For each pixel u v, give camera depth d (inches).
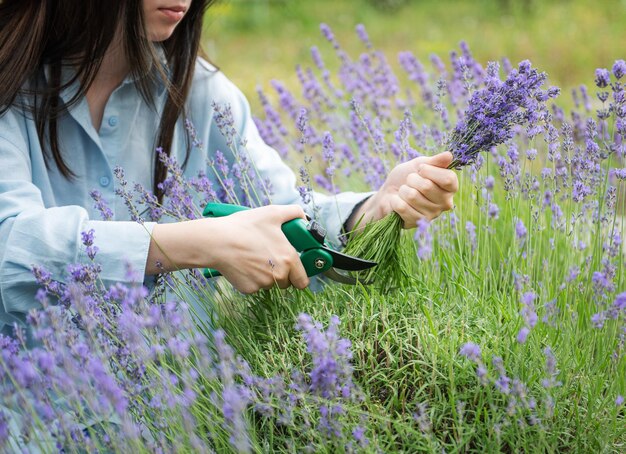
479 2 361.7
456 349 59.5
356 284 66.6
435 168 65.1
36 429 57.3
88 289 59.3
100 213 77.5
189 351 65.5
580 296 69.2
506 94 63.3
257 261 61.2
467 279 72.8
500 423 55.4
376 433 57.0
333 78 201.3
